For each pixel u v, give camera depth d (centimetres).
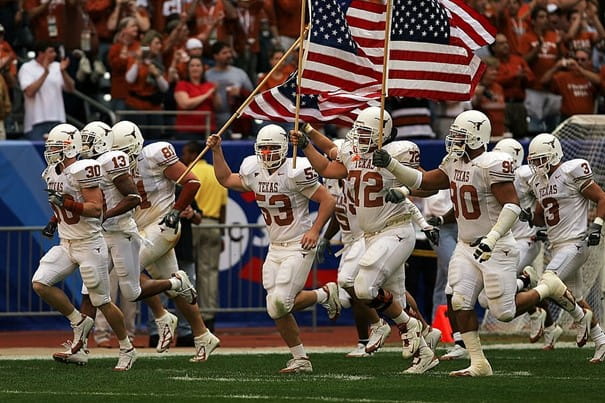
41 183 4766
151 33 5319
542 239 3744
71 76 5344
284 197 3253
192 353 4000
